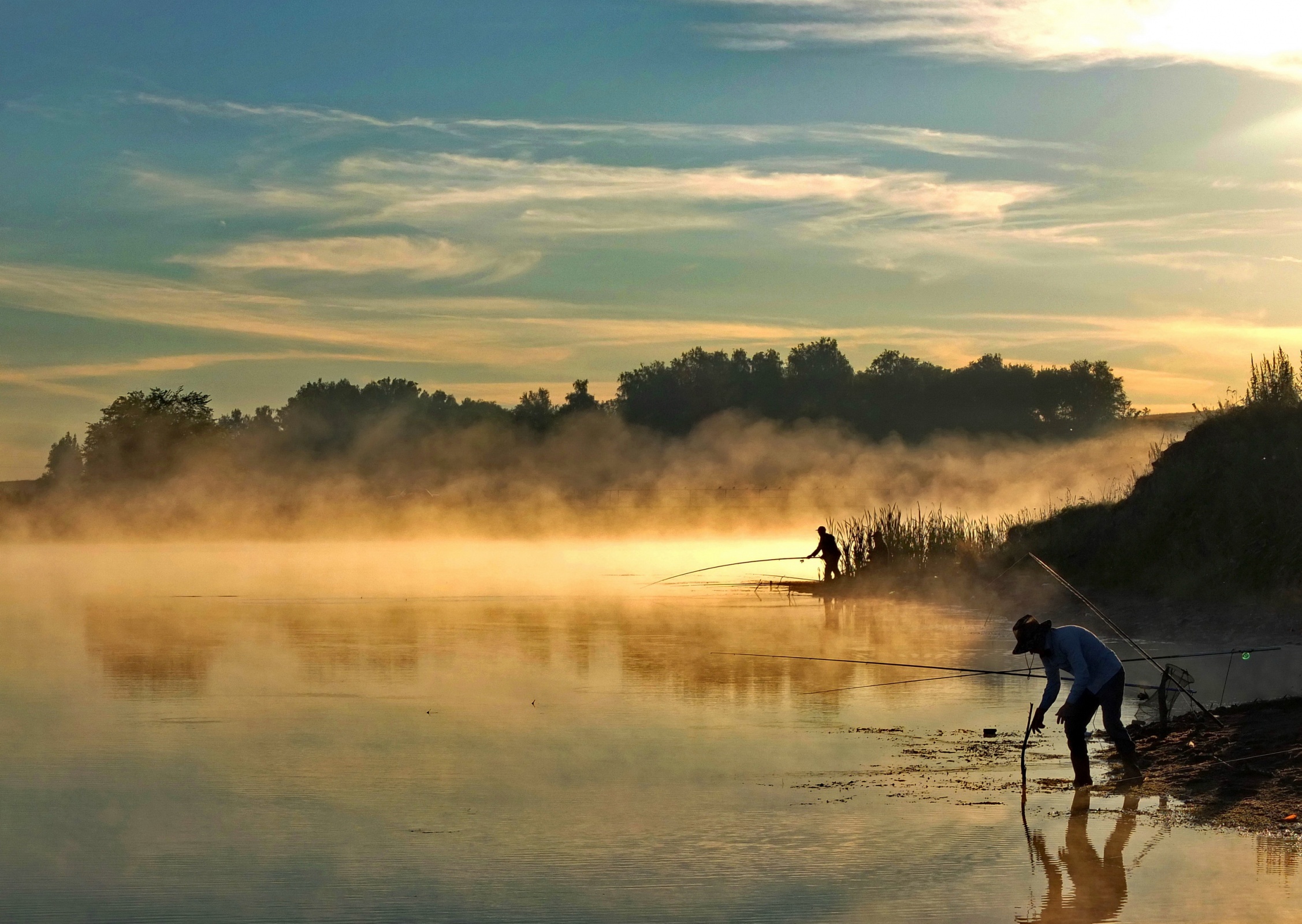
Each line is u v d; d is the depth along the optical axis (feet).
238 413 465.06
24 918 26.84
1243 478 86.58
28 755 42.78
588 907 27.25
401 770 40.45
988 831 32.83
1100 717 49.16
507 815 34.81
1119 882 28.45
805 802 36.14
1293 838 31.76
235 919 26.71
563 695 55.52
